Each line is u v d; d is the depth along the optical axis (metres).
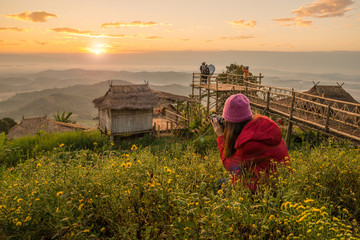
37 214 2.51
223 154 2.78
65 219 2.14
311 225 1.79
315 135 12.68
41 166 4.38
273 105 14.75
